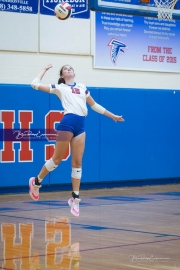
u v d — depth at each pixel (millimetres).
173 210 10047
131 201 11719
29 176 13625
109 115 8812
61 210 10203
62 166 14156
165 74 16281
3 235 7395
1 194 13367
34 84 8195
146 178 15477
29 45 14156
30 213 9781
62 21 14609
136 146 15273
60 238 7121
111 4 14117
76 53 14828
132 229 7797
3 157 13266
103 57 15227
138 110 15281
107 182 14914
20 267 5430
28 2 14094
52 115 13969
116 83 15445
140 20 15766
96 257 5887
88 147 14469
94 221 8664
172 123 15922
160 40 16141
